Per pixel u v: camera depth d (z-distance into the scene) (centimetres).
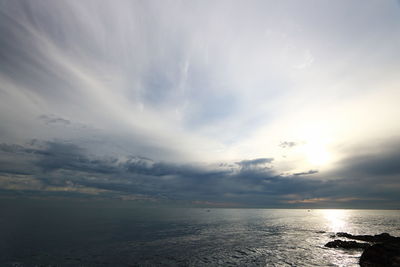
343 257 3312
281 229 7244
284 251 3753
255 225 8612
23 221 7844
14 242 4134
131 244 4184
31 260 2961
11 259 2998
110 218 10356
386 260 2752
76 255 3259
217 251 3722
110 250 3625
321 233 6219
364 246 3934
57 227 6462
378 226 8150
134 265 2825
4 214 10619
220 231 6588
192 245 4231
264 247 4109
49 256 3178
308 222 10188
